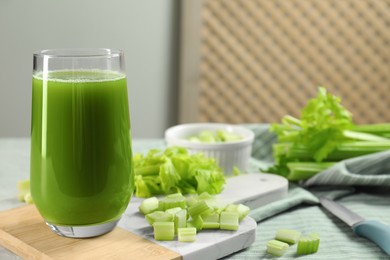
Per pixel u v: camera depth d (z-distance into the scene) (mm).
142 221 680
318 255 644
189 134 904
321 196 786
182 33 1793
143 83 1733
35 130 624
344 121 855
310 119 860
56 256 608
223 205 705
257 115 1957
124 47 1672
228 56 1900
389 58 1945
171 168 742
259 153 959
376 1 1904
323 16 1911
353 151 857
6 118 1550
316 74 1938
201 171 743
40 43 1545
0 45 1499
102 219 633
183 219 648
